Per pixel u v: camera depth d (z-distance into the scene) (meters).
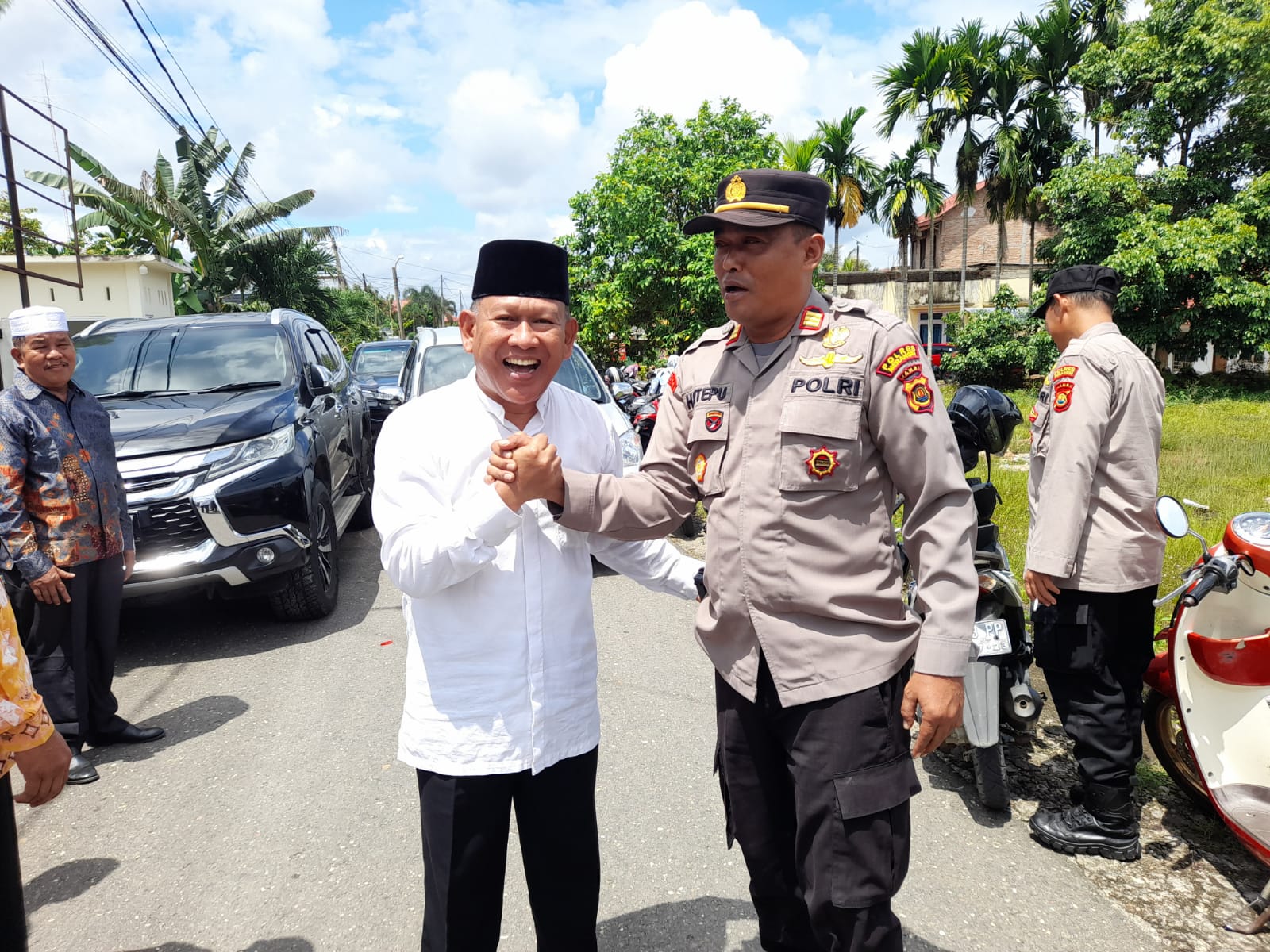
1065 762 3.32
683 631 4.86
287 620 5.12
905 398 1.66
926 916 2.41
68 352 3.44
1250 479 8.16
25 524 3.26
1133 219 17.81
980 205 30.50
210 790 3.21
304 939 2.37
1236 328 17.14
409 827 2.92
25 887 2.65
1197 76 18.23
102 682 3.56
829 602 1.70
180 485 4.39
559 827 1.82
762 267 1.72
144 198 21.84
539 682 1.75
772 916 2.02
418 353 7.09
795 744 1.75
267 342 5.94
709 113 11.89
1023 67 22.52
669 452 1.95
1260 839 2.36
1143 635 2.69
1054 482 2.58
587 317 11.84
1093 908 2.45
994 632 2.94
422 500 1.71
